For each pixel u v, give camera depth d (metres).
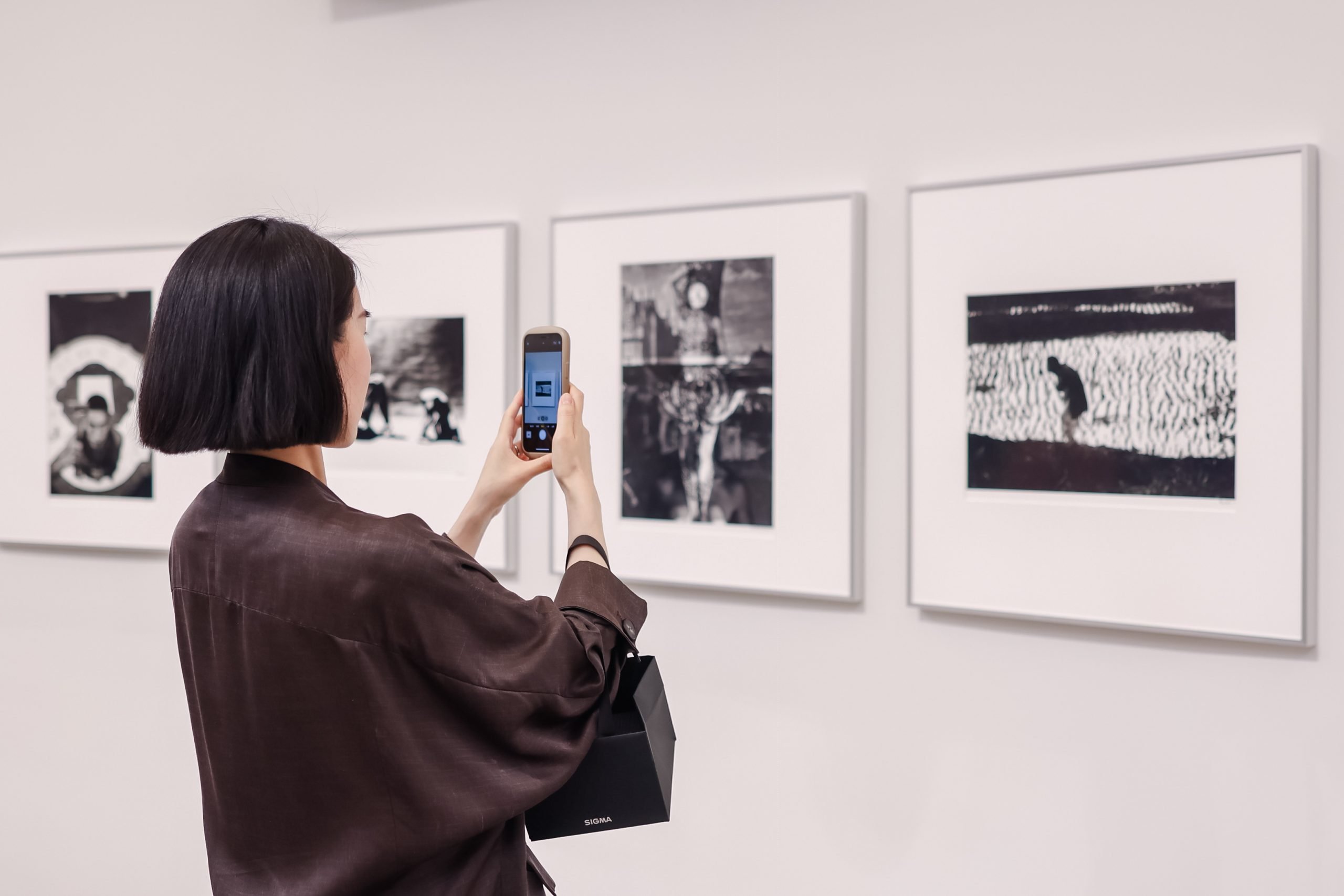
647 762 0.96
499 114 1.92
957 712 1.60
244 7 2.11
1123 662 1.50
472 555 1.15
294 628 0.85
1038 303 1.50
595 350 1.82
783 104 1.70
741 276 1.71
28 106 2.30
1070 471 1.49
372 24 2.01
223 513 0.90
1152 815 1.48
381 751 0.85
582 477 1.06
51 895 2.31
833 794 1.69
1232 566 1.40
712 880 1.79
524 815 0.98
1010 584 1.54
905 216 1.61
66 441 2.25
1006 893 1.58
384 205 2.01
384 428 1.99
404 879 0.88
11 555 2.31
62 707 2.30
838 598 1.65
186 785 2.19
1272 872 1.41
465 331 1.92
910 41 1.61
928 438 1.58
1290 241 1.35
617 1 1.82
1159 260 1.43
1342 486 1.36
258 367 0.82
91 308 2.22
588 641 0.92
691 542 1.76
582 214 1.85
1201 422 1.41
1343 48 1.34
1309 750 1.39
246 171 2.12
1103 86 1.48
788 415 1.68
